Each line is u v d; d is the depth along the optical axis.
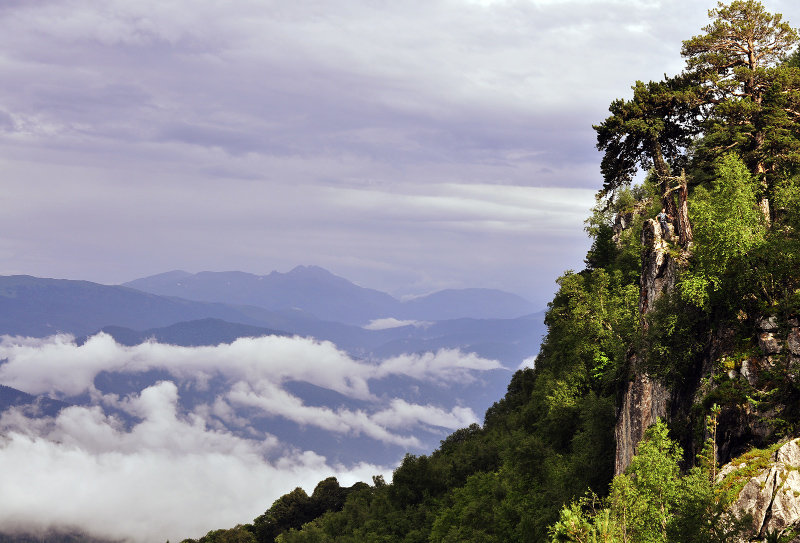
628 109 66.56
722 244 53.31
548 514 76.00
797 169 66.12
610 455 72.56
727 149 65.25
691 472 39.03
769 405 47.00
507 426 159.38
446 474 167.62
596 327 90.75
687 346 57.06
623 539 35.50
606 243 114.25
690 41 68.50
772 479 38.38
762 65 67.94
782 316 49.94
